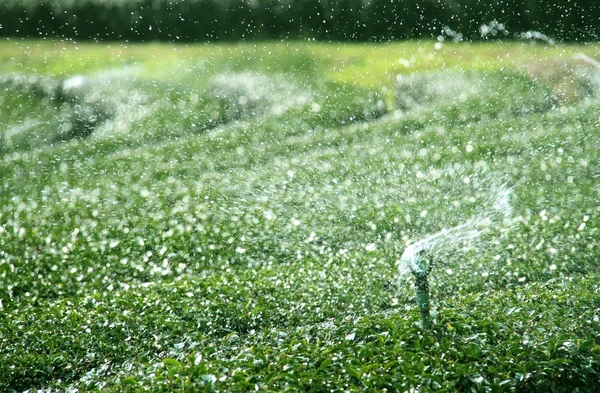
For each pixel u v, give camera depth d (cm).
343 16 11188
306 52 10562
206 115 8831
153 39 11881
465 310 3253
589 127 6669
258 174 6278
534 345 2886
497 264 4147
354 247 4688
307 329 3253
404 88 9006
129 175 6675
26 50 11412
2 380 3131
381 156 6394
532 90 8288
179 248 4828
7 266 4609
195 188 6031
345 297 3819
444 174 5784
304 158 6612
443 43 10431
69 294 4334
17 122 9081
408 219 4956
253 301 3781
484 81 8700
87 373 3078
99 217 5528
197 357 2888
